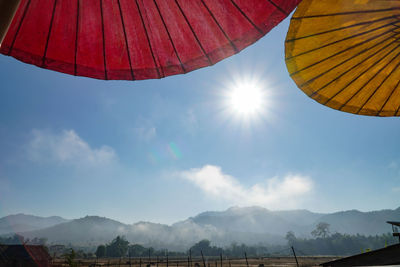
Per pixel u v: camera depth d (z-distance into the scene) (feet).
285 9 4.73
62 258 213.46
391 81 11.12
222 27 5.24
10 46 5.24
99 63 5.66
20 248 123.95
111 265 212.64
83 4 5.37
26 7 5.17
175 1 5.31
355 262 21.01
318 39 9.96
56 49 5.44
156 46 5.65
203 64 5.61
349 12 9.25
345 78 11.15
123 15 5.53
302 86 11.22
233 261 272.51
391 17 9.29
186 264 228.02
